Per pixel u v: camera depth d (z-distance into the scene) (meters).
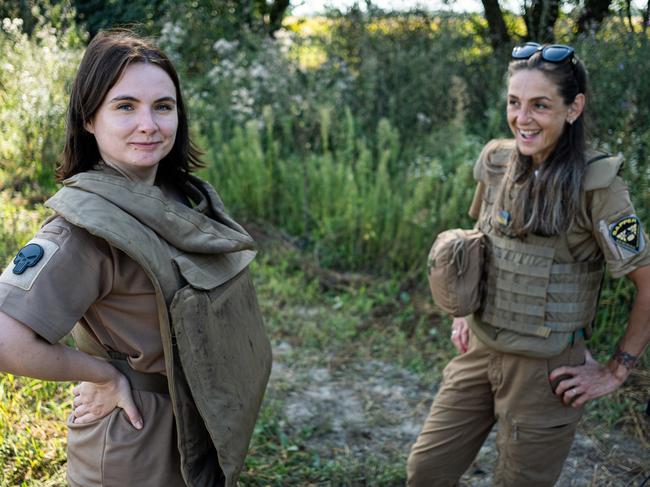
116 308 1.50
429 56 6.73
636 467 3.10
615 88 4.96
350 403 3.61
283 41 6.86
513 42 6.83
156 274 1.44
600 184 1.94
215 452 1.64
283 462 3.00
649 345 3.71
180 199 1.86
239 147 5.74
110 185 1.47
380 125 5.63
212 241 1.60
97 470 1.54
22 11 6.21
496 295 2.13
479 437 2.37
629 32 5.44
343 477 2.95
